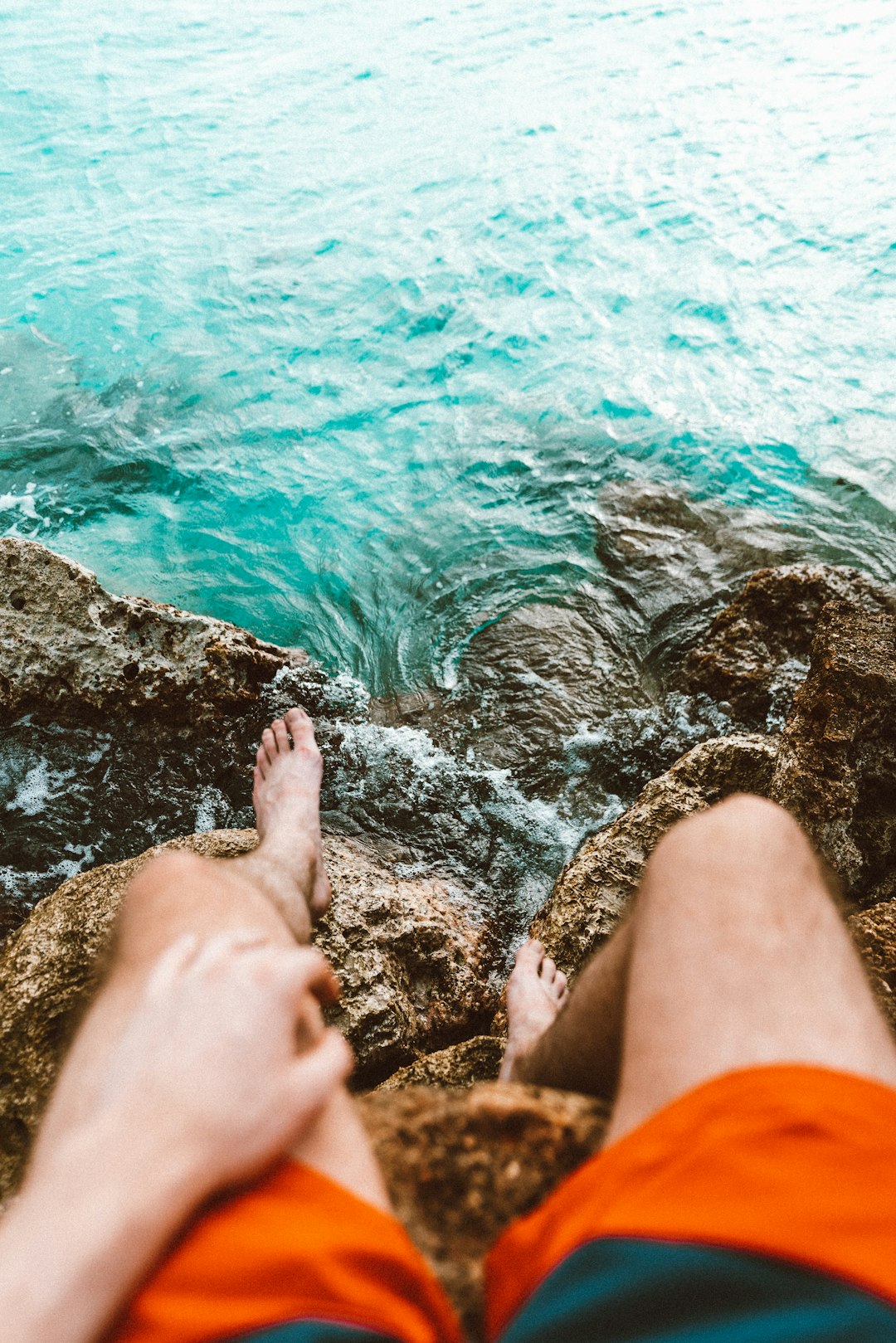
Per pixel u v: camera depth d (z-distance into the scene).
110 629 4.25
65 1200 0.76
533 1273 0.83
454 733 4.43
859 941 2.42
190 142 9.95
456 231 8.26
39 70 11.38
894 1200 0.79
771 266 7.54
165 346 7.30
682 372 6.66
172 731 4.21
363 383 6.86
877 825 3.35
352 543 5.68
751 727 4.30
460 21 11.86
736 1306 0.72
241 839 3.22
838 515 5.47
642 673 4.69
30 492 6.06
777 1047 0.98
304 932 1.82
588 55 10.75
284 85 10.81
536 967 2.72
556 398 6.53
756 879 1.13
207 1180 0.80
